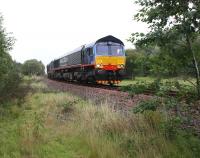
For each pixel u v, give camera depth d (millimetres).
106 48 26828
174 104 8680
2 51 16844
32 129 12164
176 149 8992
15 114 16844
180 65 8617
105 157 9203
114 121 11695
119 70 26953
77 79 33938
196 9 7902
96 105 16031
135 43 8805
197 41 8430
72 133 12094
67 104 17234
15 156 9656
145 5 8633
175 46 8594
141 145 9414
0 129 13086
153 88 9000
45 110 17531
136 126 10836
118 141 10109
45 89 31984
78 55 32250
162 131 9875
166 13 8258
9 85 19328
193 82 8695
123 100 15242
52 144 11016
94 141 10336
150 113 11125
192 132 9656
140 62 8969
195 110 9883
